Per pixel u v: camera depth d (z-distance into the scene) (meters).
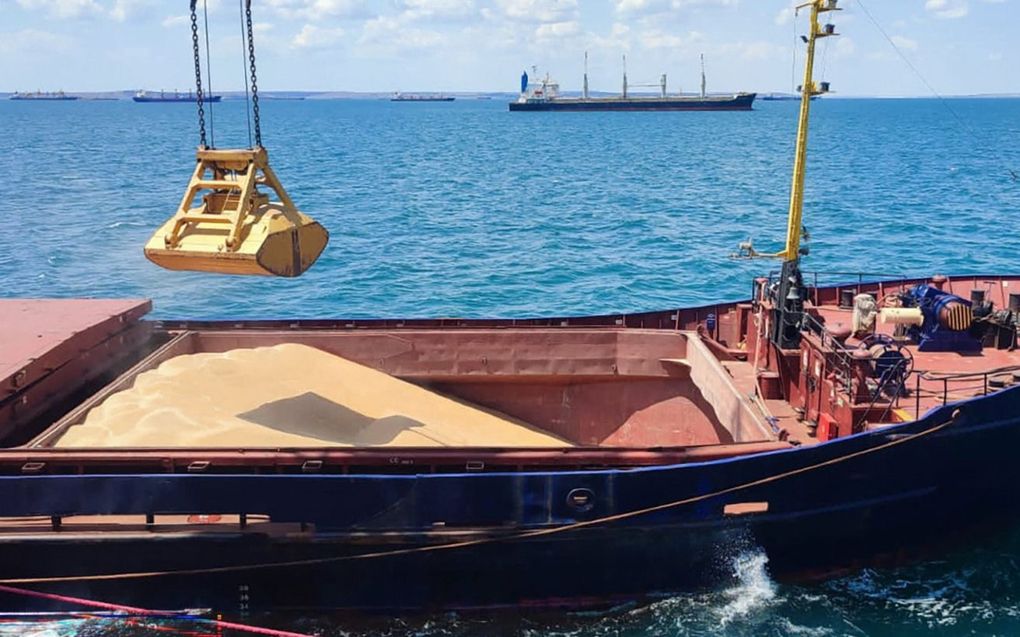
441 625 12.48
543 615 12.57
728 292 34.31
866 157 106.62
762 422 13.59
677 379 17.27
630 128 190.50
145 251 11.50
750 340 17.14
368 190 70.94
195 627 12.23
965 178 79.19
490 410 17.75
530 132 176.50
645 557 12.34
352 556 11.95
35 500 11.49
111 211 56.88
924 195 65.50
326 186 74.38
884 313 16.19
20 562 11.82
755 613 12.65
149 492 11.52
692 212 56.59
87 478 11.44
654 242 45.03
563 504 11.91
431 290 34.69
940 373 15.00
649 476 11.91
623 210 57.78
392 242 45.22
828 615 12.64
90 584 11.97
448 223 52.06
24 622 12.14
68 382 14.52
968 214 54.75
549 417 17.86
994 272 37.12
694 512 12.21
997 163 97.12
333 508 11.72
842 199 63.34
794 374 14.92
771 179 78.88
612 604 12.64
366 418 15.09
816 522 12.61
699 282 35.94
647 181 77.69
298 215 12.01
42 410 13.62
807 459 12.26
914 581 13.42
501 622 12.55
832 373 13.54
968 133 173.75
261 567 11.98
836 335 14.13
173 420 13.35
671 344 17.19
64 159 100.62
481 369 17.41
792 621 12.52
